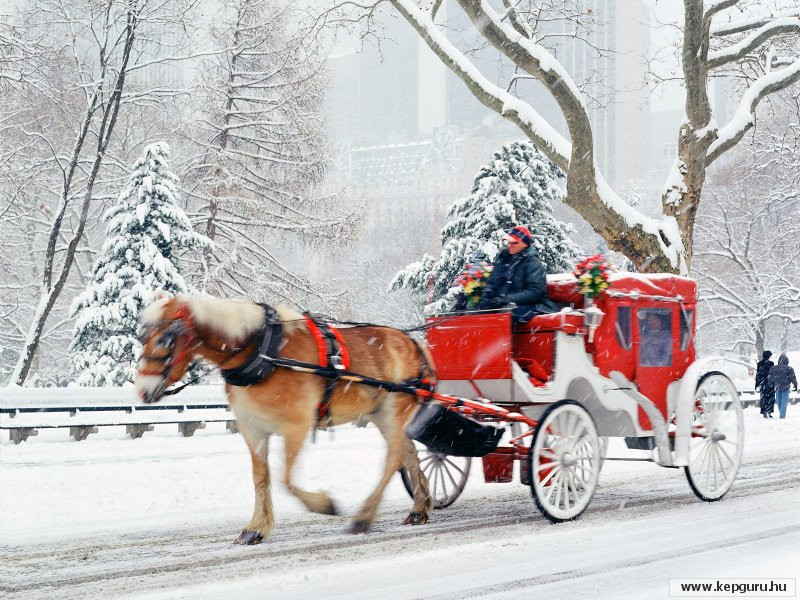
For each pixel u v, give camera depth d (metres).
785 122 36.09
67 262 23.69
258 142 29.02
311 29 19.47
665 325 9.52
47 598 5.57
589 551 6.69
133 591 5.72
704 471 9.40
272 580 5.92
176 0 23.88
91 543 7.39
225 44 28.27
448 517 8.59
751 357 41.72
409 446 8.51
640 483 10.90
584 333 8.72
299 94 28.47
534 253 8.95
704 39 18.34
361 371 7.70
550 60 17.16
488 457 8.74
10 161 26.56
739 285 43.44
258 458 7.38
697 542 6.94
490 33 17.09
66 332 34.78
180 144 29.19
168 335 6.62
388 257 74.75
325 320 7.80
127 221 22.36
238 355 6.94
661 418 9.16
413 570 6.16
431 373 8.39
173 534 7.80
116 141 33.44
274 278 29.38
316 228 29.02
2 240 29.73
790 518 7.97
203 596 5.53
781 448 14.61
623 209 18.06
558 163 18.16
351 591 5.59
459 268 26.72
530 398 8.23
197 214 28.19
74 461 13.17
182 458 13.69
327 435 17.86
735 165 44.09
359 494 10.30
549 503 7.99
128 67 24.47
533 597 5.37
